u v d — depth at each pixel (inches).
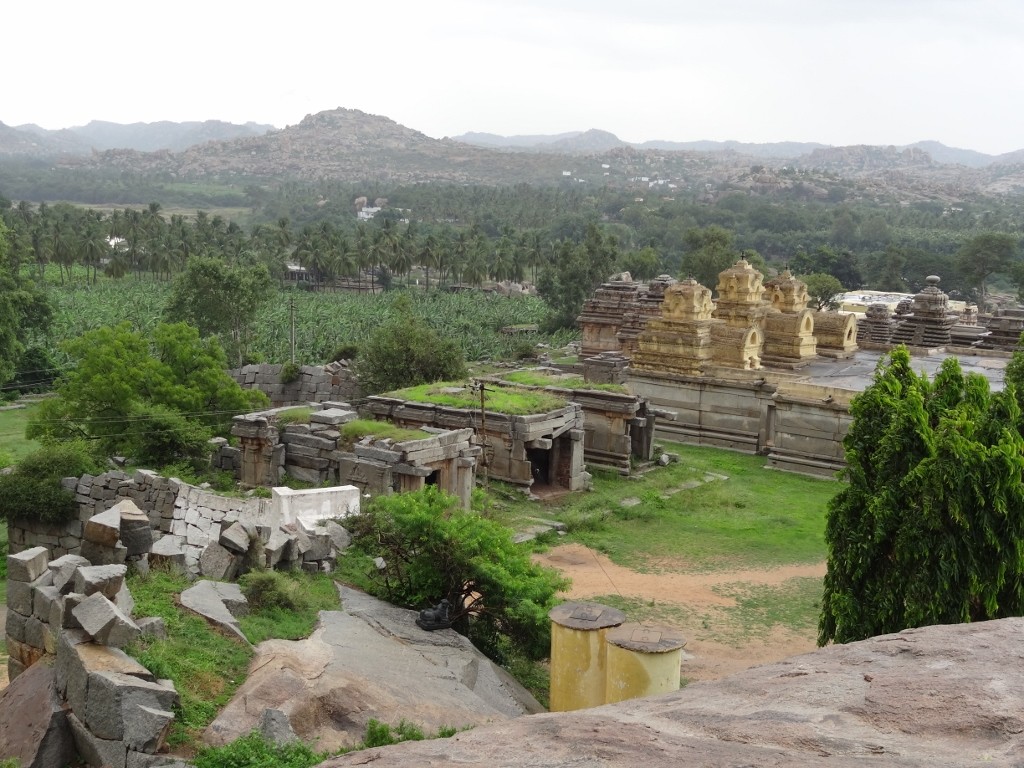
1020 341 1349.7
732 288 2073.1
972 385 812.6
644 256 4985.2
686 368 2006.6
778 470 1800.0
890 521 737.0
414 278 6481.3
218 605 666.8
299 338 3420.3
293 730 542.9
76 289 4894.2
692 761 225.9
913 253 5565.9
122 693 500.4
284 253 5816.9
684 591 1132.5
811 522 1455.5
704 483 1669.5
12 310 2273.6
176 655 580.7
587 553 1273.4
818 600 1111.0
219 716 536.1
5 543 1320.1
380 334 2091.5
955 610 706.8
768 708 264.5
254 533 788.6
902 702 257.4
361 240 5777.6
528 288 5910.4
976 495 701.9
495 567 826.8
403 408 1563.7
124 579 640.4
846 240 7790.4
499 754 240.1
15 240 4466.0
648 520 1434.5
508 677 767.7
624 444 1668.3
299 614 729.0
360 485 1323.8
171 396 1632.6
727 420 1959.9
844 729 245.0
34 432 1574.8
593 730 253.0
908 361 849.5
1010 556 710.5
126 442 1517.0
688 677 872.9
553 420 1542.8
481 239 5885.8
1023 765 217.8
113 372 1599.4
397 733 556.4
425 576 842.8
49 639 606.9
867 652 308.0
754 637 991.6
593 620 734.5
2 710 556.4
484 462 1462.8
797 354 2087.8
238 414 1606.8
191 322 2760.8
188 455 1482.5
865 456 788.6
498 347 3646.7
